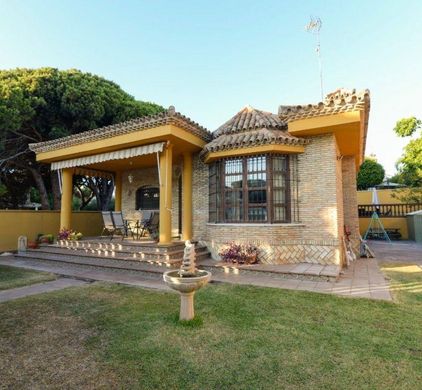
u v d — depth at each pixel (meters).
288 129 12.69
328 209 12.44
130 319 6.81
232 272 11.98
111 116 24.92
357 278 11.16
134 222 19.05
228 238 13.53
